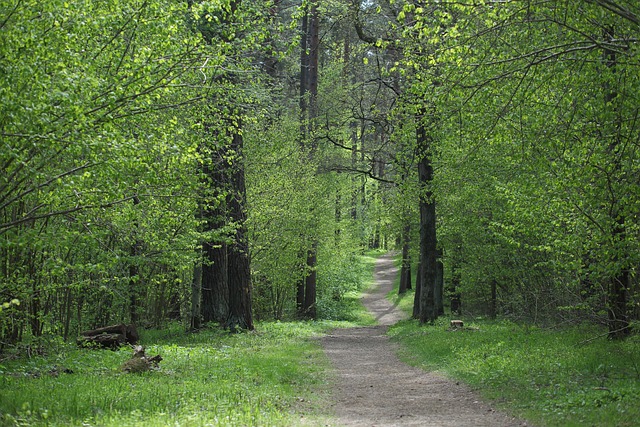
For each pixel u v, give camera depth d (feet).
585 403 28.07
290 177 92.38
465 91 36.35
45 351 44.29
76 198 31.27
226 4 34.22
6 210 36.32
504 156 51.90
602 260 40.81
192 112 41.96
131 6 31.63
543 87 37.32
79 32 28.99
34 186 27.84
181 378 37.29
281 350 55.88
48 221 38.27
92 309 62.90
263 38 39.11
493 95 36.83
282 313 111.34
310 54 104.27
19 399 27.35
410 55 40.47
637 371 33.50
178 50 32.27
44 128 26.08
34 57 26.73
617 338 46.91
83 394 29.55
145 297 69.51
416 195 80.84
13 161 28.25
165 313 76.48
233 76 48.80
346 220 121.90
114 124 30.89
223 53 38.40
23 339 43.57
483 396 34.71
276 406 30.71
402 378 44.21
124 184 29.96
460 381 40.73
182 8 33.12
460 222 73.82
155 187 34.09
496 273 70.79
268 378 39.37
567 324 60.29
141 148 30.89
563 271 50.96
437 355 52.95
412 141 74.02
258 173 83.92
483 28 36.58
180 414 26.22
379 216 109.81
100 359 43.29
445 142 62.03
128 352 47.70
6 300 37.93
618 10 32.04
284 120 93.97
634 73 33.71
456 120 39.14
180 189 36.78
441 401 34.37
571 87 36.42
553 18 33.45
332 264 120.37
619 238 37.11
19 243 28.37
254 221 82.48
